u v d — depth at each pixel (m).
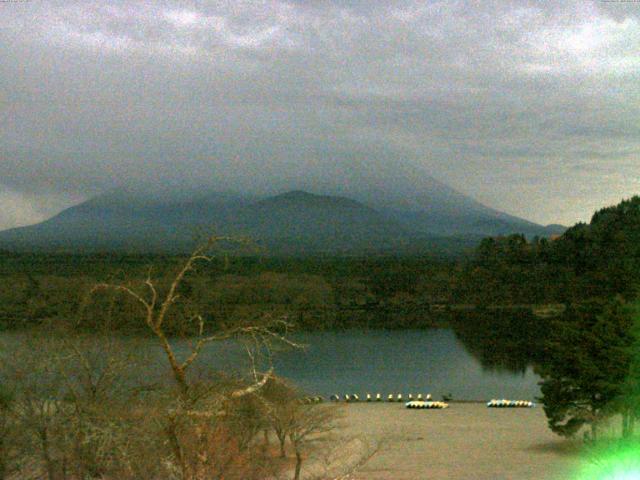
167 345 17.12
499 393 83.06
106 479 21.97
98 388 24.70
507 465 37.59
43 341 26.88
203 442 18.03
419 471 35.56
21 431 24.81
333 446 34.53
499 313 166.62
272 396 30.97
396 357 110.88
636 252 157.75
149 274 19.16
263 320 19.41
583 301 47.09
